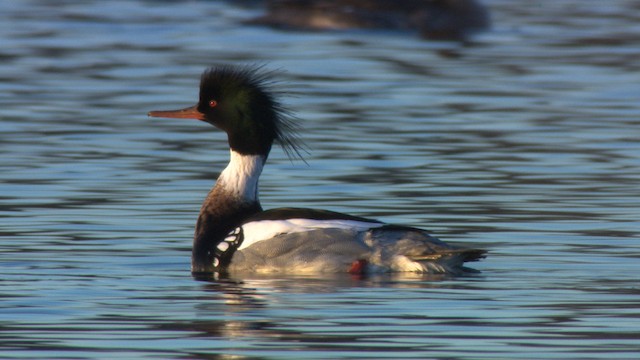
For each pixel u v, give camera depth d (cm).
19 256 1534
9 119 2481
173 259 1536
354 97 2738
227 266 1485
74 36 3641
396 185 1948
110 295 1361
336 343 1184
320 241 1455
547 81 2947
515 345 1175
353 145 2250
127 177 2003
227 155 2186
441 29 3894
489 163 2108
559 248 1568
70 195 1877
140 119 2495
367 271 1438
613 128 2405
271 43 3588
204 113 1595
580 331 1220
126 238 1634
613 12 4178
